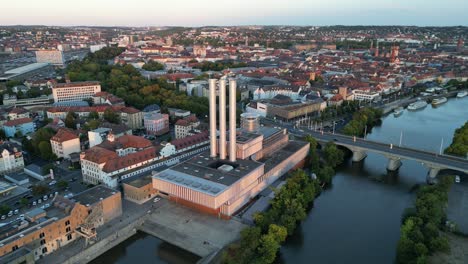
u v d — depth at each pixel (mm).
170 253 199375
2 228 182750
